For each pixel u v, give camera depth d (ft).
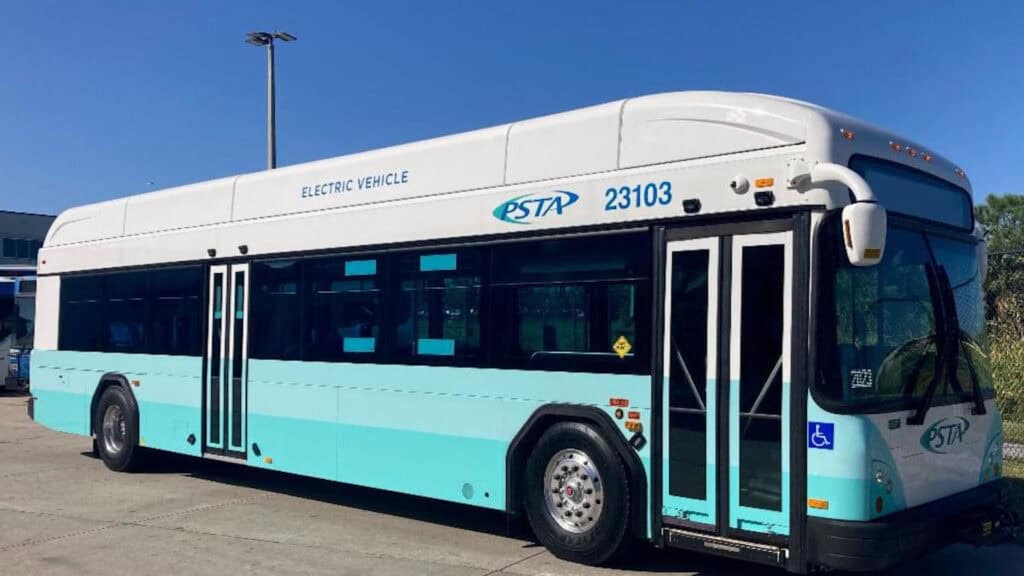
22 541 24.18
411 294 25.34
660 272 20.10
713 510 18.90
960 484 19.97
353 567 21.45
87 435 37.17
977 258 22.13
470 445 23.56
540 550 22.91
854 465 17.19
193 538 24.45
